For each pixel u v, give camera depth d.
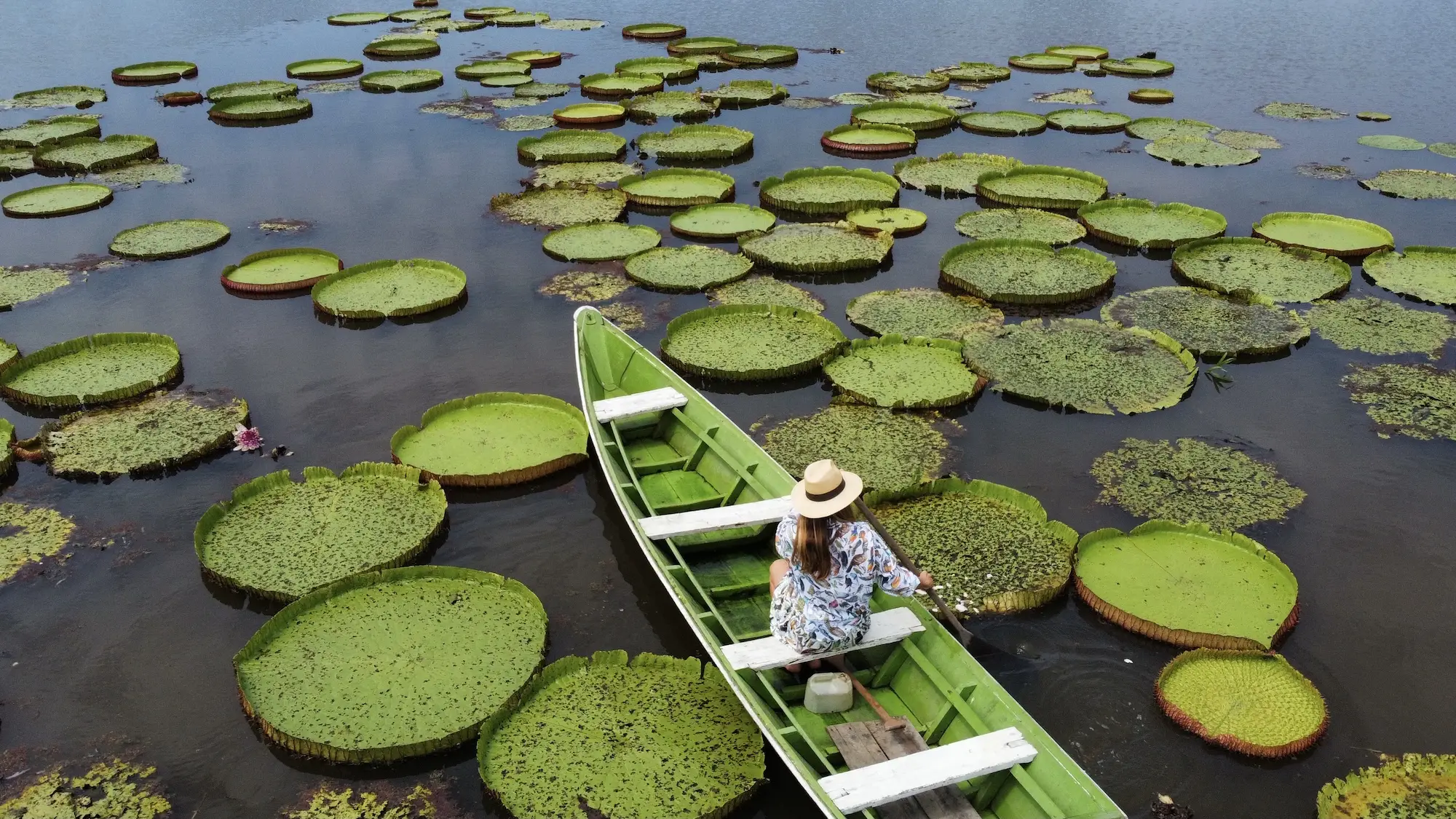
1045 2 35.47
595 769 6.09
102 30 31.27
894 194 16.80
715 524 7.37
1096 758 6.31
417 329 12.17
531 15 33.81
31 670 7.02
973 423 10.03
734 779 6.03
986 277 13.45
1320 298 12.93
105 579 7.89
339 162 18.83
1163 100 22.89
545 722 6.42
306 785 6.14
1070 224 15.49
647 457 9.04
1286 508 8.69
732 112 22.41
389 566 7.82
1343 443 9.72
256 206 16.47
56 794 6.07
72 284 13.45
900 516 8.38
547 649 7.15
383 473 8.95
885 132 20.56
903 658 6.46
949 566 7.80
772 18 33.19
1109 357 11.29
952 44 29.33
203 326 12.26
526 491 8.90
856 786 5.26
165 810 5.97
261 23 32.81
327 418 10.18
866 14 33.84
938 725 5.95
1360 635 7.28
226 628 7.39
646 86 23.81
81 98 23.23
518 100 23.22
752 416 10.20
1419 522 8.52
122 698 6.79
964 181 17.66
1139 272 13.91
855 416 10.12
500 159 18.92
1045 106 22.89
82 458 9.39
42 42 29.34
